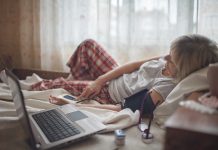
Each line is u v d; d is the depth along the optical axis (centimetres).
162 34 207
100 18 225
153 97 131
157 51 211
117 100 158
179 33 200
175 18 200
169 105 115
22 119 92
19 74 227
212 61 118
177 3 197
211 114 67
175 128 59
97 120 113
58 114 119
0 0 255
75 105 140
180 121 62
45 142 92
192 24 196
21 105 83
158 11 204
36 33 246
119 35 220
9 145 94
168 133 59
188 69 120
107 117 125
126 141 103
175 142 59
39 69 241
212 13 187
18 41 260
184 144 58
